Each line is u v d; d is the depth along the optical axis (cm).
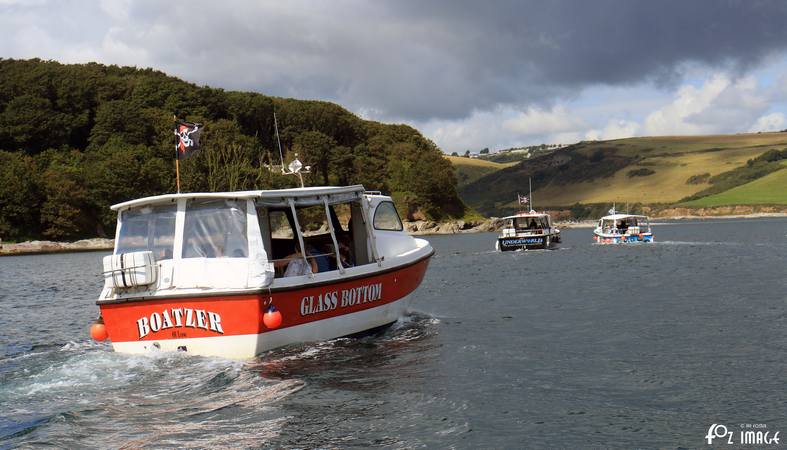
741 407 1025
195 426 921
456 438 895
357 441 877
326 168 16925
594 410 1012
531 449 863
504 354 1377
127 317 1263
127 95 16088
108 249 12031
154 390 1077
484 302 2322
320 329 1349
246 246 1240
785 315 1848
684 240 7725
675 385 1147
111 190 12538
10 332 1952
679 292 2469
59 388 1095
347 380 1154
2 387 1107
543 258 4947
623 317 1886
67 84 15375
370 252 1545
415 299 2453
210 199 1266
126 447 841
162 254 1282
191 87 17075
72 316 2331
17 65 16375
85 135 15425
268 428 916
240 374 1155
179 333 1238
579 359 1338
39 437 876
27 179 12050
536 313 2009
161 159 13700
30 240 12012
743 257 4438
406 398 1060
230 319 1207
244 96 17562
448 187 18800
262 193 1252
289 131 17638
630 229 7019
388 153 19712
